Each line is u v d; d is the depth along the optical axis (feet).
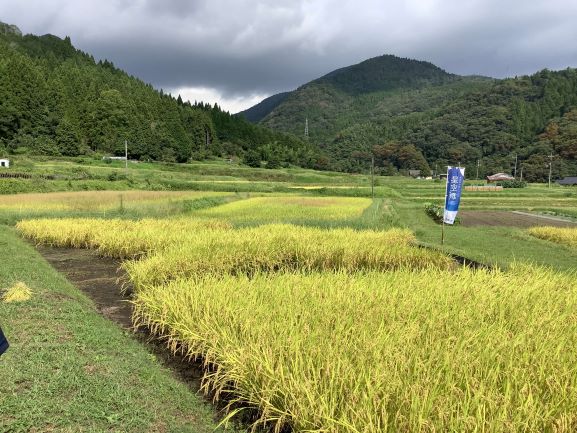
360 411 10.76
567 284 25.11
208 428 12.96
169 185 191.31
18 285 24.14
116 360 16.31
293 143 541.34
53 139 294.46
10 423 11.12
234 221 72.54
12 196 116.78
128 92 422.82
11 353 15.58
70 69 408.05
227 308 17.97
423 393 11.06
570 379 12.24
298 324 15.74
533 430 10.25
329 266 39.70
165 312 20.07
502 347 13.93
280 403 12.79
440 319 16.69
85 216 75.05
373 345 13.64
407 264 36.70
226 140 502.38
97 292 30.17
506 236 72.95
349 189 201.98
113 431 11.50
